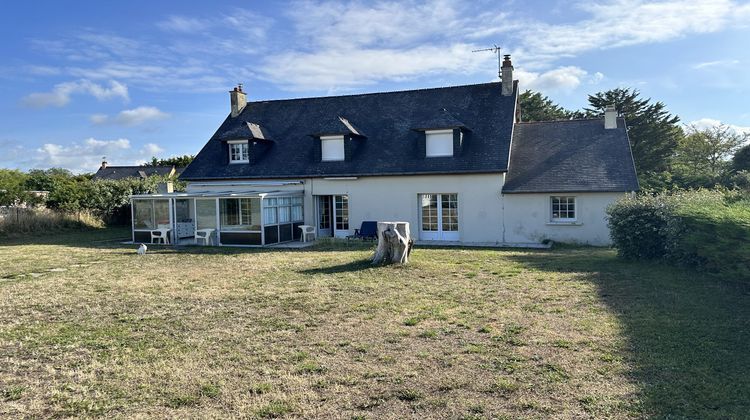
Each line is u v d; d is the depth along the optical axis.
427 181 20.19
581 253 15.20
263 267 13.20
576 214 18.66
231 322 7.66
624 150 19.77
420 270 11.91
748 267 8.49
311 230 21.33
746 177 29.77
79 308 8.82
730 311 7.37
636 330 6.59
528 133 22.66
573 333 6.58
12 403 4.90
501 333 6.70
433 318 7.57
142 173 65.94
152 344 6.64
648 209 12.32
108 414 4.63
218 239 20.08
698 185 31.84
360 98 24.62
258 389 5.08
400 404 4.67
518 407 4.53
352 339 6.64
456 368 5.50
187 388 5.17
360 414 4.49
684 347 5.89
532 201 18.98
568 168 19.42
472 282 10.37
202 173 23.66
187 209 22.91
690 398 4.57
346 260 13.80
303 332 7.03
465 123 21.30
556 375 5.19
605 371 5.25
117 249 18.69
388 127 22.50
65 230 26.09
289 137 23.94
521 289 9.51
